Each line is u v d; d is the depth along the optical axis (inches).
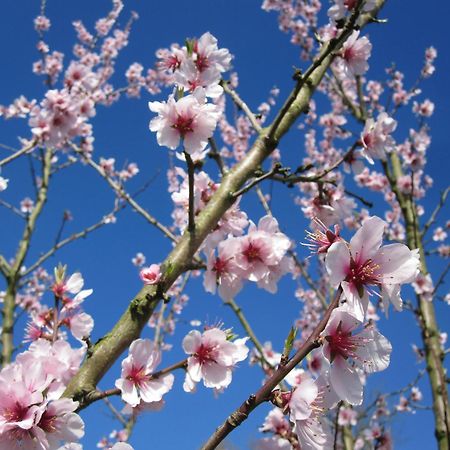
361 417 45.5
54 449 15.1
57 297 20.0
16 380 15.4
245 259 20.6
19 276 44.9
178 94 19.9
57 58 62.4
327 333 14.3
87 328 20.2
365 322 14.5
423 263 44.1
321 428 14.7
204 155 22.1
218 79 22.1
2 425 14.9
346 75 25.6
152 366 17.5
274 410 18.8
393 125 24.3
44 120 30.6
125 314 18.0
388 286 14.4
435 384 39.0
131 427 41.2
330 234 15.1
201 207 21.9
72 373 17.7
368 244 14.5
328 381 14.9
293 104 23.5
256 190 40.3
